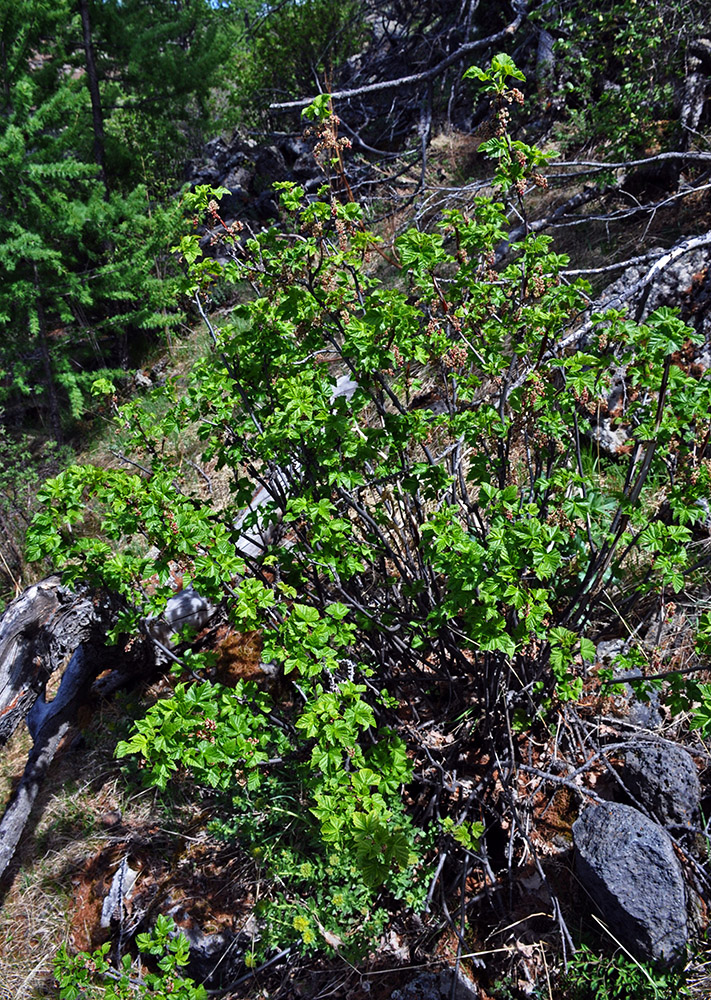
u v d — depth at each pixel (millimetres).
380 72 10344
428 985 2518
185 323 8430
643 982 2332
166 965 2221
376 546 2918
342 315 2461
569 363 2295
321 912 2662
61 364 7688
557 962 2486
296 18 9344
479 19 8758
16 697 3459
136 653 3773
